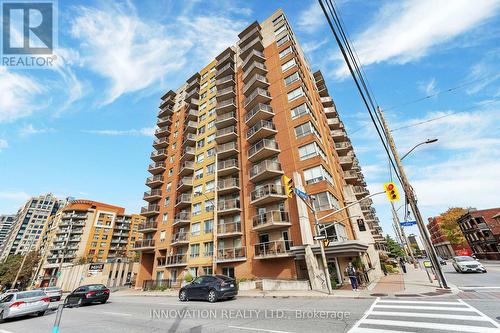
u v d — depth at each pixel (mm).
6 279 68375
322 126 30938
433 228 88625
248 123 29812
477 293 11297
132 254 84750
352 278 14734
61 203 137375
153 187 43406
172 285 28656
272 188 23406
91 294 16312
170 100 50219
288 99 27562
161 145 45812
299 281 17047
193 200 32844
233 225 26250
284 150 25328
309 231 19219
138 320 9586
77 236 77250
